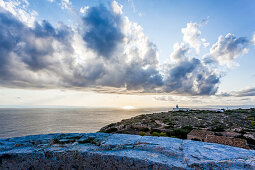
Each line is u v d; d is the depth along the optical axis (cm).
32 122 10231
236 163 225
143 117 5272
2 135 6188
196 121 3594
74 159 282
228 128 2603
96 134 407
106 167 263
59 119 12106
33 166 286
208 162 229
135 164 248
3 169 287
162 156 265
